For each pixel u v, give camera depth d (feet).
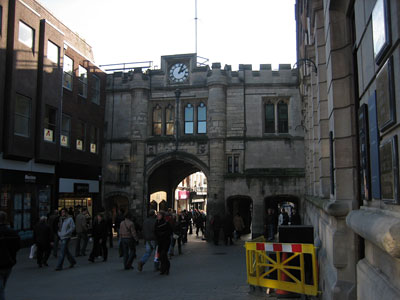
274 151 82.33
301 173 79.87
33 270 39.19
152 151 87.45
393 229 8.45
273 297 26.37
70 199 77.51
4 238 21.59
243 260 46.52
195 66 87.81
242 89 84.64
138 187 86.53
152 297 26.76
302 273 24.70
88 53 88.58
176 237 48.75
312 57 35.09
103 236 45.62
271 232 64.44
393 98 9.55
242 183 81.66
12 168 59.62
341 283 17.63
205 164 84.12
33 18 64.34
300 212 79.10
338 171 19.31
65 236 39.60
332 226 19.80
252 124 83.66
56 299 26.61
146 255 37.37
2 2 57.72
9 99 58.34
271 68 84.79
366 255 15.03
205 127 87.04
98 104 88.48
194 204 184.44
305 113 59.93
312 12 27.89
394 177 9.77
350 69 19.52
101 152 89.04
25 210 62.28
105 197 88.48
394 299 9.27
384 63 10.64
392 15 9.33
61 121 72.54
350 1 17.61
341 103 19.62
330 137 21.31
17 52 60.13
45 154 66.54
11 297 27.35
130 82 89.76
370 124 12.85
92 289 29.73
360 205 17.83
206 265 42.19
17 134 60.13
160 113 89.76
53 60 70.18
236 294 27.32
